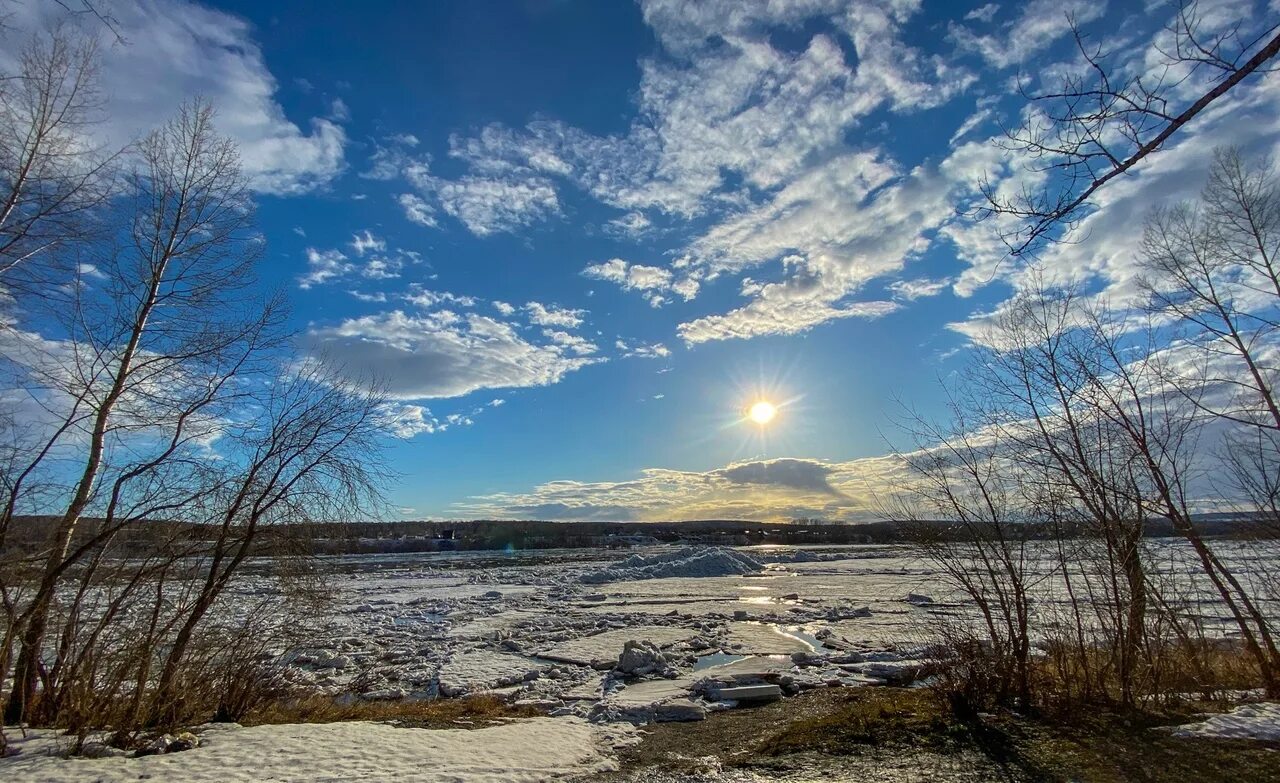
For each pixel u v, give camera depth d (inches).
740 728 469.4
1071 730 343.0
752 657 769.6
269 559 450.6
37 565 393.1
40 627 391.5
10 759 338.0
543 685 655.8
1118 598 381.1
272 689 501.0
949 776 297.7
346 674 719.7
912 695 481.1
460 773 334.6
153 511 409.1
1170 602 413.1
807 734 387.2
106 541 400.5
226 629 474.6
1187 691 393.7
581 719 514.6
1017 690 398.0
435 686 674.8
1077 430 403.9
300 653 680.4
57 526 395.2
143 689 410.9
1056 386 409.7
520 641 889.5
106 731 386.9
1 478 373.7
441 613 1173.1
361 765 341.4
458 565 2564.0
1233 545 415.5
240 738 389.7
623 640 882.8
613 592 1504.7
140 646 406.9
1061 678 404.2
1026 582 457.7
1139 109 150.9
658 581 1811.0
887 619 999.0
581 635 930.7
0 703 350.3
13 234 379.6
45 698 402.6
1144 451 394.9
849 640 840.3
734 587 1578.5
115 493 404.2
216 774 323.6
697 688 604.1
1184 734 316.2
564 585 1679.4
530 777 339.6
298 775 323.9
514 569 2283.5
